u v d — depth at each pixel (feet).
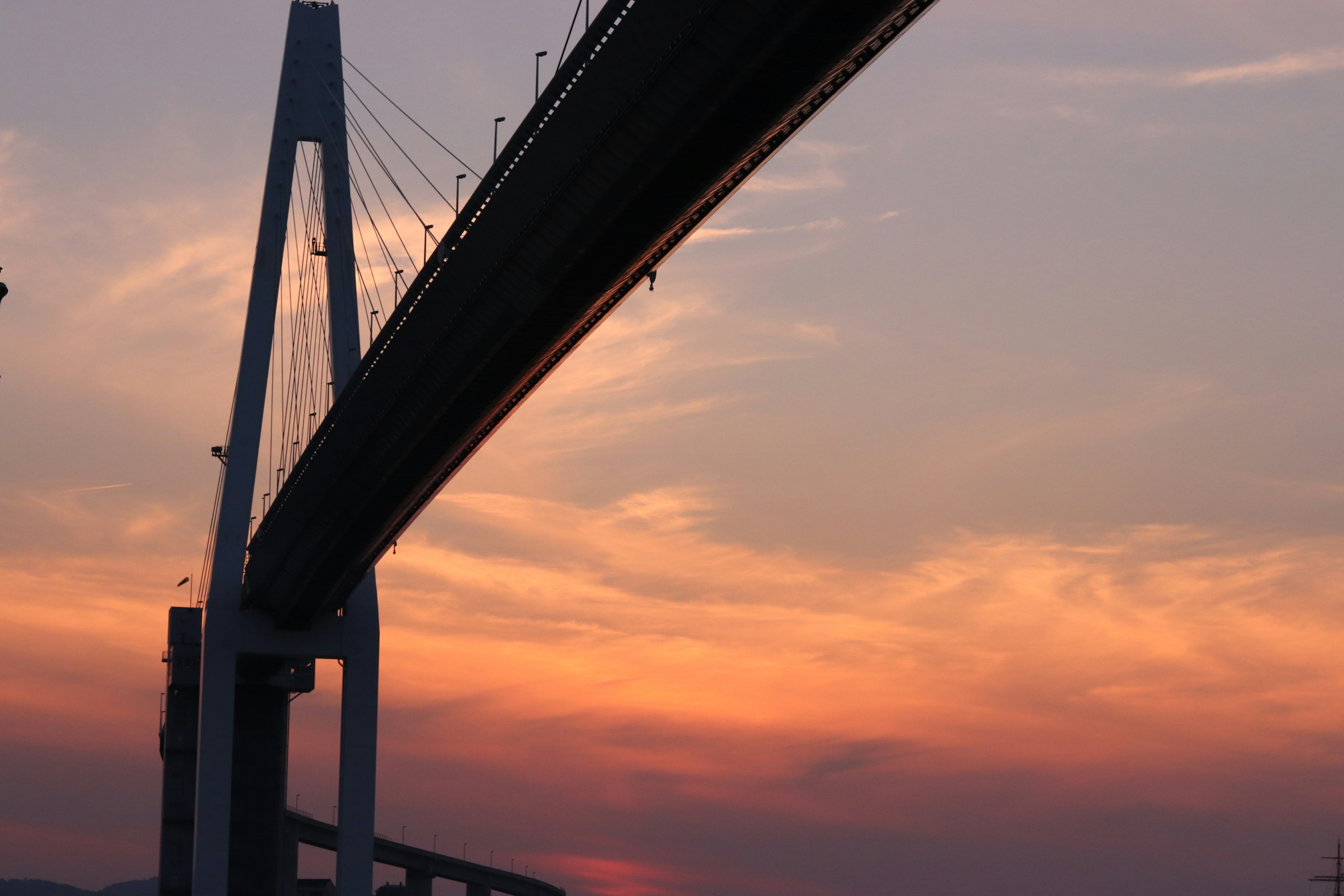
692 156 152.66
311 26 331.57
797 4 130.41
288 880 444.96
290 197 325.83
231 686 305.94
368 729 305.12
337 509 255.70
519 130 166.09
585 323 193.16
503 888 599.16
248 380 321.73
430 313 198.70
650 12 141.69
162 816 381.40
